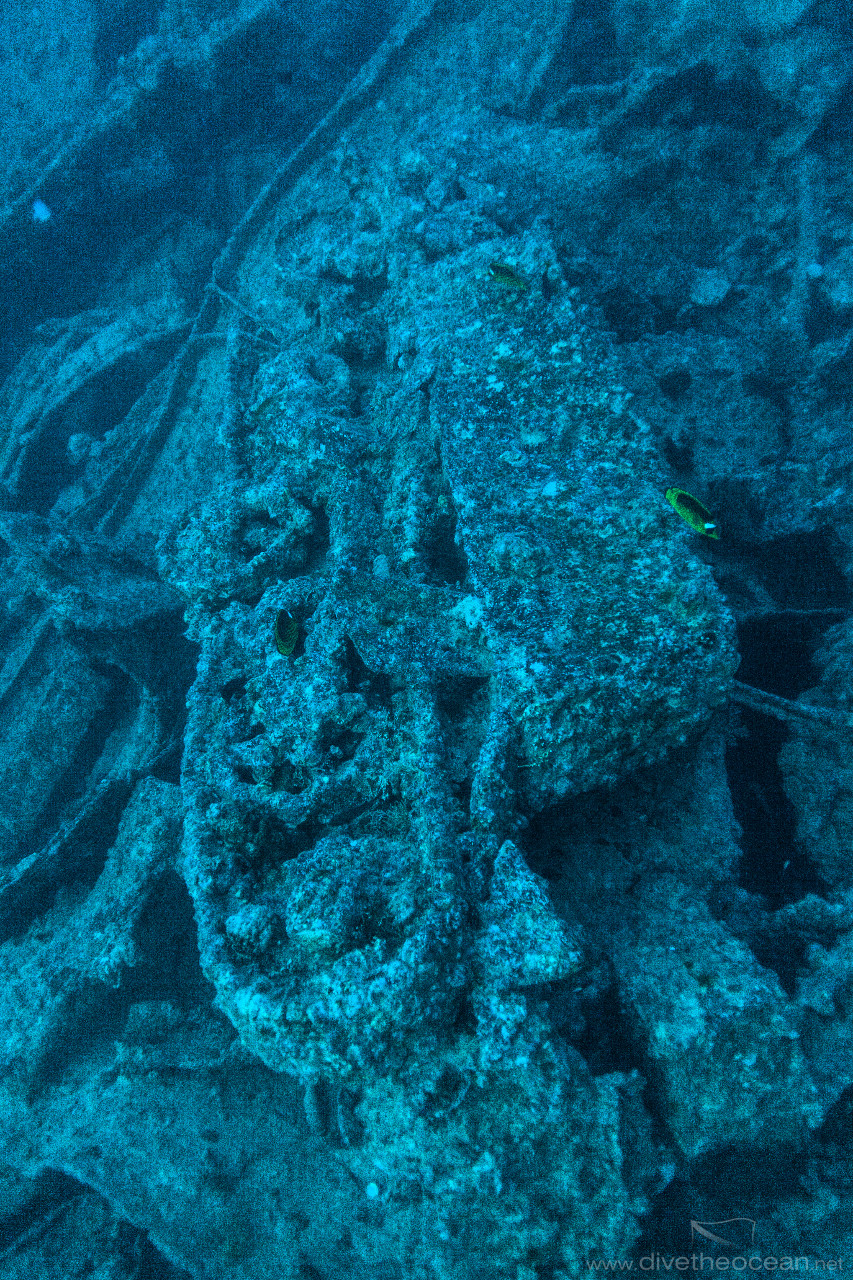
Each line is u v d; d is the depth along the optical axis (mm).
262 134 8992
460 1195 2232
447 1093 2193
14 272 9039
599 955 2664
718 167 6379
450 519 3557
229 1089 3775
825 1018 2562
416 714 2783
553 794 2648
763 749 3686
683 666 2576
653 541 2902
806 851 3273
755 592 4484
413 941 2109
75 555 5406
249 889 2680
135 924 3971
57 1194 3986
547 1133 2176
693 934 2660
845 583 4367
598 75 7207
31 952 4711
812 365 5516
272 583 3977
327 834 2812
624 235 6246
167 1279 3646
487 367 3670
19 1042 4105
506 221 5289
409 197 5250
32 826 5488
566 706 2504
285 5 8227
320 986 2162
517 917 2266
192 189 9203
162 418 7289
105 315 9250
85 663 5703
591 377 3500
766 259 6293
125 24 10047
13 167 9023
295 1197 3287
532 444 3332
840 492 4465
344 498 3756
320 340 5148
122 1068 3912
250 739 3125
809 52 5926
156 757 4945
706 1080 2338
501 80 7359
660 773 3104
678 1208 2506
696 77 6113
